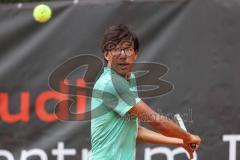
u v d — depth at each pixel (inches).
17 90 540.4
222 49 507.2
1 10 542.0
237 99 504.4
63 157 530.3
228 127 505.7
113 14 525.0
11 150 540.4
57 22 534.0
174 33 514.3
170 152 510.3
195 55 510.9
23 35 540.4
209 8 509.0
